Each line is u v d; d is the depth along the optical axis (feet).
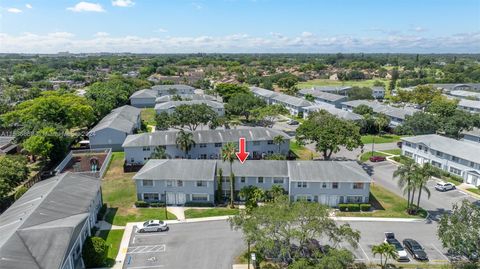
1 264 108.68
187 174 198.80
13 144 299.79
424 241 159.74
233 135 274.36
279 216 130.00
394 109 396.78
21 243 122.11
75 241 131.95
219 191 203.10
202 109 340.59
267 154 276.21
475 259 130.31
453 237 125.08
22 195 180.86
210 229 171.53
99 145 303.27
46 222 138.62
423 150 266.98
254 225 130.82
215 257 147.64
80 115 330.95
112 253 150.00
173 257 147.74
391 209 193.47
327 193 196.24
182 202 201.87
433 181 237.25
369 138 349.00
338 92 585.63
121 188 222.48
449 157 246.06
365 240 160.35
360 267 140.15
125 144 260.42
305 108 428.15
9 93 541.34
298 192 196.95
